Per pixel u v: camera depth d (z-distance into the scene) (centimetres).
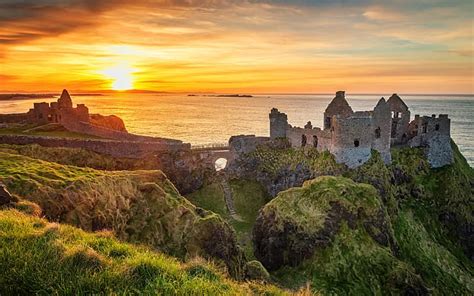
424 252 5566
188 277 1412
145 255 1534
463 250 6284
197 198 6475
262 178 6856
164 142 6894
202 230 3325
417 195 6625
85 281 1201
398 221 5897
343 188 5144
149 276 1316
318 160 6431
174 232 3353
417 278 4397
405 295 4197
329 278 4281
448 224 6412
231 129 19188
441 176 6956
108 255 1479
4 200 2612
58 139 6259
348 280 4256
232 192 6669
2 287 1128
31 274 1193
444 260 5578
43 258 1316
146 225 3388
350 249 4588
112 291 1173
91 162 6031
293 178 6544
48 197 3048
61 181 3325
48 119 8144
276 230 4941
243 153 7212
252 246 5247
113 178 3716
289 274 4488
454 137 17300
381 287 4244
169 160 6575
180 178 6550
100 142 6269
